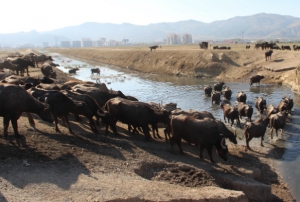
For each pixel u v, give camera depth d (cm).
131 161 1185
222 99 2897
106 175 1033
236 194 1005
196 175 1156
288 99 2284
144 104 1534
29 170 970
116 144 1340
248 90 3372
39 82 1958
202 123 1308
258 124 1587
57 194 852
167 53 5678
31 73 3712
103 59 8162
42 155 1094
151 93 3278
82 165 1072
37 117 1584
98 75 4897
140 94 3225
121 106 1509
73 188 897
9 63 3288
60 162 1066
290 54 4600
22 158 1044
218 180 1167
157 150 1369
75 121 1655
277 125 1741
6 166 972
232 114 1950
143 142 1466
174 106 2119
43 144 1190
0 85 1194
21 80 1864
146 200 898
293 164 1419
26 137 1234
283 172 1340
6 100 1167
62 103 1380
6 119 1184
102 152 1217
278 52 4931
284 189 1207
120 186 955
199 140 1305
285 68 3875
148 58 5950
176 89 3528
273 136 1797
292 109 2438
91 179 975
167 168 1197
